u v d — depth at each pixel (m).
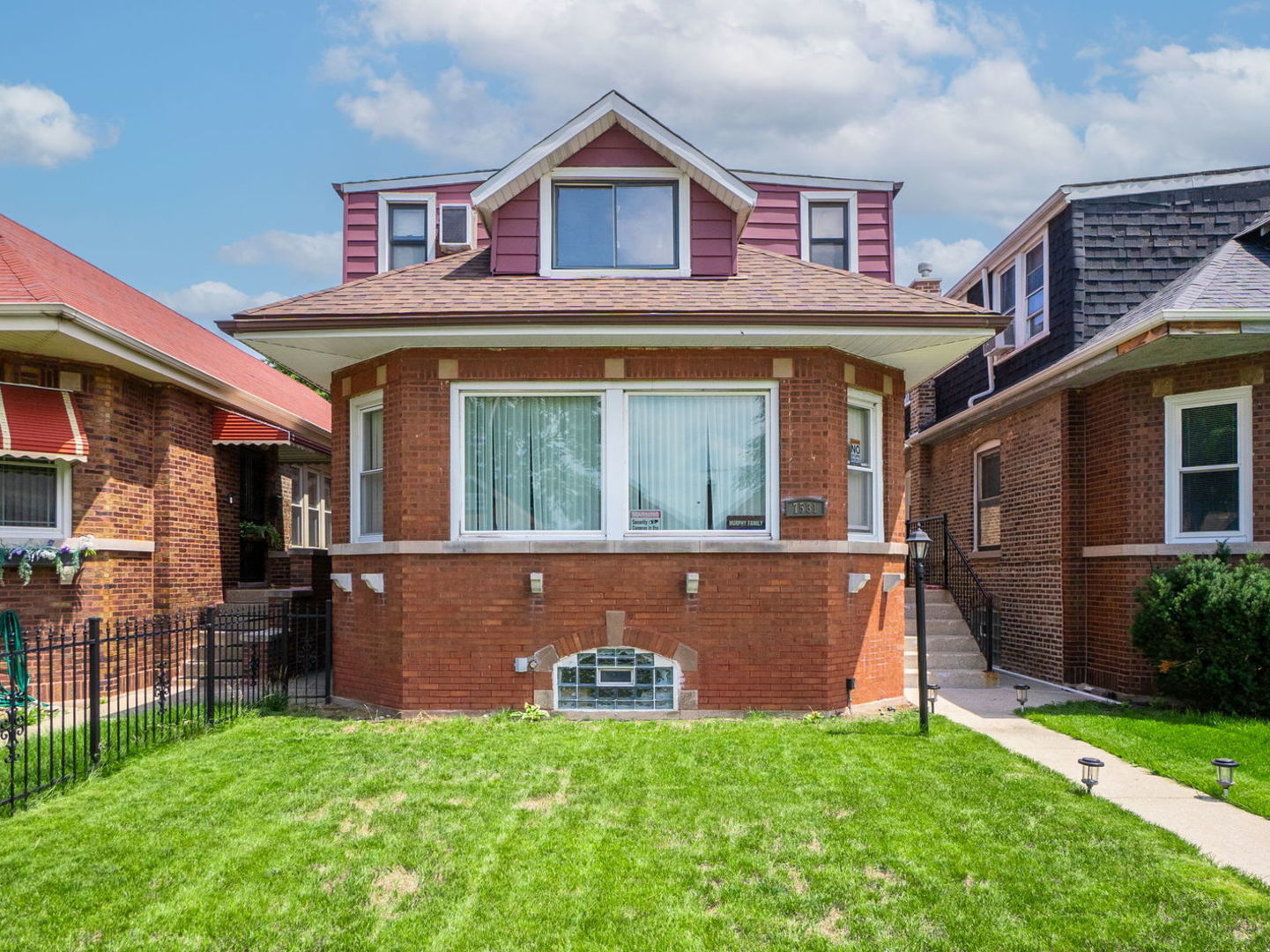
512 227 9.85
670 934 4.23
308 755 7.25
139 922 4.40
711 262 9.83
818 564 8.95
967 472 15.19
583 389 9.25
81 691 10.62
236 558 14.46
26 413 10.32
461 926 4.32
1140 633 9.51
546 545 8.92
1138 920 4.31
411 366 9.15
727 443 9.29
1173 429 10.17
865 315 8.59
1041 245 13.06
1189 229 11.78
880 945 4.12
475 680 8.95
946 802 5.98
